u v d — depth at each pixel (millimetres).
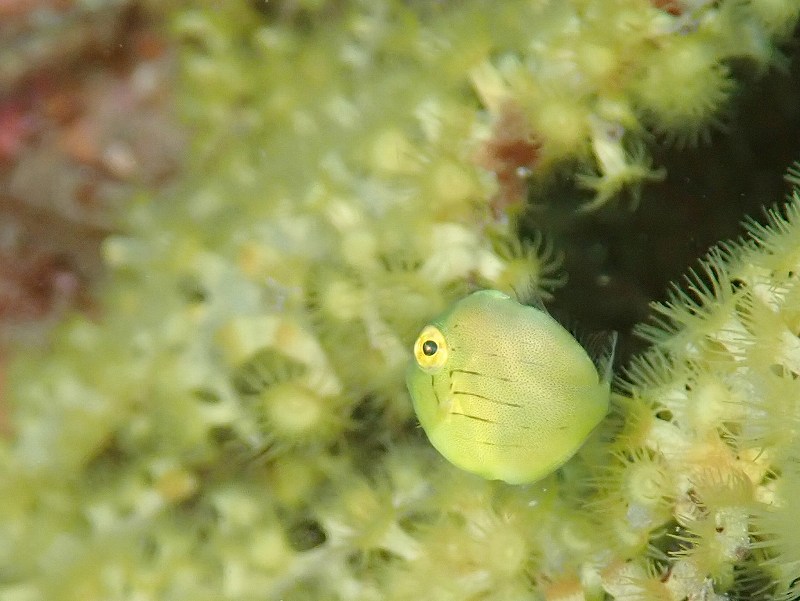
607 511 133
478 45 143
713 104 138
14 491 148
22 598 141
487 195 143
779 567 128
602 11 142
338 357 143
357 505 137
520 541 133
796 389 126
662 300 140
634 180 140
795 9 137
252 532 138
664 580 132
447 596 133
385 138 143
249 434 144
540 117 140
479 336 130
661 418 137
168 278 151
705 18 141
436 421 132
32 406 156
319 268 144
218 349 145
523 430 130
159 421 146
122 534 143
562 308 140
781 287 131
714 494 128
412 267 141
